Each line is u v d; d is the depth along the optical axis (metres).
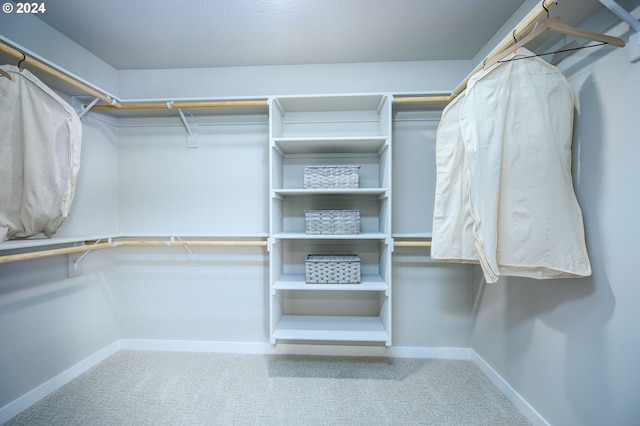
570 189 1.03
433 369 1.76
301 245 1.96
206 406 1.41
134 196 2.00
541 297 1.27
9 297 1.35
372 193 1.79
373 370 1.74
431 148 1.91
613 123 0.95
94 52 1.75
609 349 0.96
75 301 1.68
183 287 2.00
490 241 1.02
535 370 1.30
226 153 1.98
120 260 2.00
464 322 1.91
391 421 1.32
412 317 1.93
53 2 1.32
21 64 1.28
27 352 1.41
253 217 1.97
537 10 0.93
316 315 1.95
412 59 1.86
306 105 1.81
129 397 1.48
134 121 1.99
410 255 1.93
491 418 1.34
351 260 1.67
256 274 1.98
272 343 1.63
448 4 1.35
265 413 1.37
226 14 1.41
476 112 1.06
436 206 1.35
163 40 1.63
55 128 1.27
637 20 0.87
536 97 1.02
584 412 1.05
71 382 1.60
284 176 1.97
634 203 0.89
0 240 1.18
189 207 2.00
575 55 1.10
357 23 1.49
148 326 2.00
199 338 1.99
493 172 1.03
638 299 0.88
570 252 1.00
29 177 1.21
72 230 1.66
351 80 1.90
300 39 1.63
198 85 1.95
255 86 1.93
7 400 1.33
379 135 1.88
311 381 1.62
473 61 1.84
